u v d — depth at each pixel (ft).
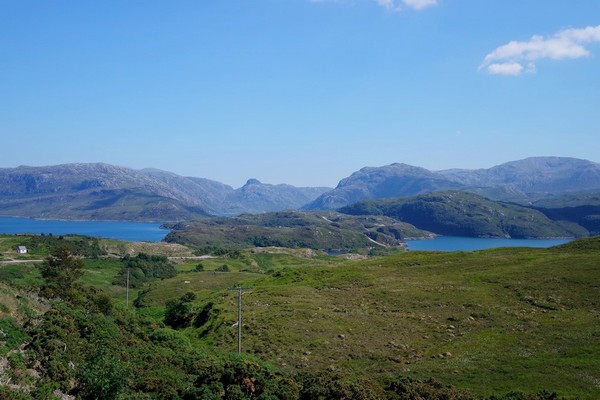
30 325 114.42
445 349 172.45
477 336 184.34
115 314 181.98
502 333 185.57
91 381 94.79
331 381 114.62
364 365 161.79
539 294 232.32
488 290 248.32
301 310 234.17
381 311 230.27
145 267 585.22
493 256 335.26
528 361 150.92
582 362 145.59
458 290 253.24
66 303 156.04
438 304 233.76
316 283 306.14
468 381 137.08
